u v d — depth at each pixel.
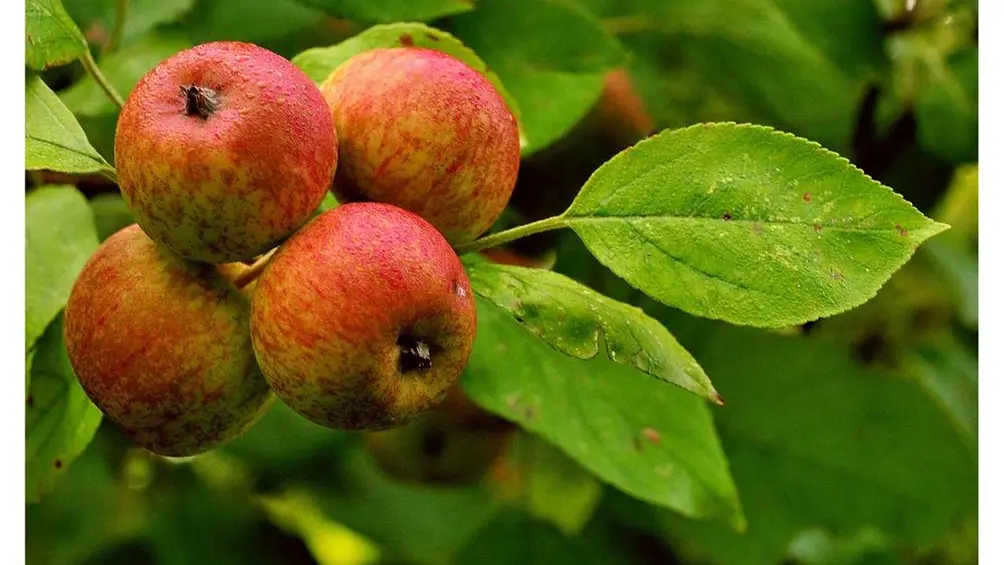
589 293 0.66
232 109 0.63
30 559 0.86
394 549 0.93
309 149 0.63
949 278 0.92
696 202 0.65
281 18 0.82
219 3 0.82
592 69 0.78
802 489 0.85
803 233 0.64
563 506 0.95
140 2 0.81
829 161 0.64
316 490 0.92
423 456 0.83
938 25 0.89
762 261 0.64
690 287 0.64
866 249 0.64
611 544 0.87
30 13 0.67
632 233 0.65
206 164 0.63
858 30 0.87
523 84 0.78
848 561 0.85
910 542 0.85
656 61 0.88
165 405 0.66
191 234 0.64
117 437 0.87
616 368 0.77
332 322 0.62
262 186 0.63
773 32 0.87
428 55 0.66
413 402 0.64
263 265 0.66
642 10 0.87
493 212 0.66
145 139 0.63
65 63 0.68
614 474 0.76
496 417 0.82
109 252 0.66
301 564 0.88
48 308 0.72
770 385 0.85
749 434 0.85
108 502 0.87
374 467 0.95
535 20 0.78
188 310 0.65
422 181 0.65
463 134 0.65
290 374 0.63
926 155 0.91
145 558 0.86
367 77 0.66
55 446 0.72
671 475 0.76
